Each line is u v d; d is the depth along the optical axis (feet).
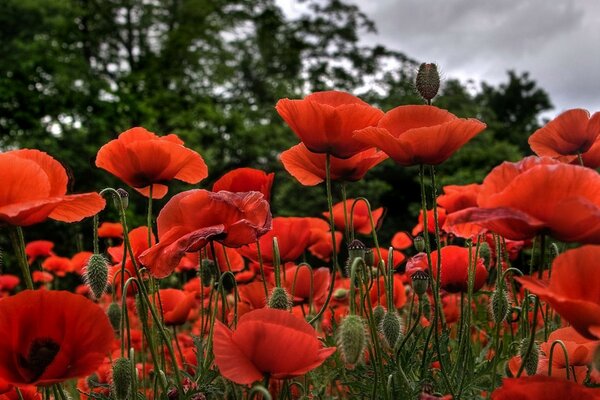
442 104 17.06
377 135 2.07
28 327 1.76
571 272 1.67
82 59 20.06
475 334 3.27
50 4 19.51
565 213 1.69
